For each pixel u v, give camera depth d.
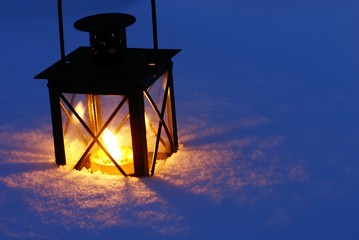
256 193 1.13
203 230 1.06
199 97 1.47
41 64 1.72
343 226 1.06
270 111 1.39
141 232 1.06
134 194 1.13
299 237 1.04
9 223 1.08
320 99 1.43
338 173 1.17
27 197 1.13
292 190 1.13
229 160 1.21
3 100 1.49
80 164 1.21
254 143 1.26
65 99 1.16
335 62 1.64
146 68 1.15
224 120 1.36
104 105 1.43
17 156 1.25
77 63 1.18
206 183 1.15
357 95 1.44
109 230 1.06
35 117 1.40
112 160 1.17
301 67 1.62
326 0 2.30
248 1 2.35
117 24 1.13
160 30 1.98
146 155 1.17
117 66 1.16
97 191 1.14
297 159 1.21
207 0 2.38
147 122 1.22
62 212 1.10
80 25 1.13
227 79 1.57
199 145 1.27
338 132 1.29
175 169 1.19
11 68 1.69
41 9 2.27
